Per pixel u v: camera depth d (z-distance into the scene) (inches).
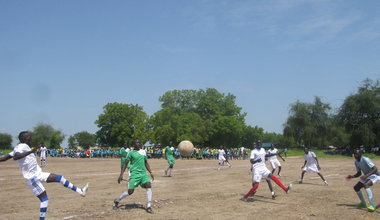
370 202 357.4
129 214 332.8
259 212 346.9
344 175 778.8
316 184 597.0
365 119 2014.0
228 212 346.0
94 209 360.5
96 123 3075.8
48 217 322.3
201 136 2960.1
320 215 335.6
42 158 1142.3
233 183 616.7
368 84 2060.8
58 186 555.5
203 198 434.3
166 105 3383.4
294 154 2164.1
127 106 3053.6
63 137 3506.4
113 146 3112.7
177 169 1003.3
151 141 2721.5
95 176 751.1
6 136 3902.6
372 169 363.3
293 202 406.3
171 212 343.9
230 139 3262.8
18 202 410.6
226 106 3422.7
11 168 1014.4
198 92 3415.4
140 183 354.0
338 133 2358.5
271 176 425.4
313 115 2391.7
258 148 432.5
